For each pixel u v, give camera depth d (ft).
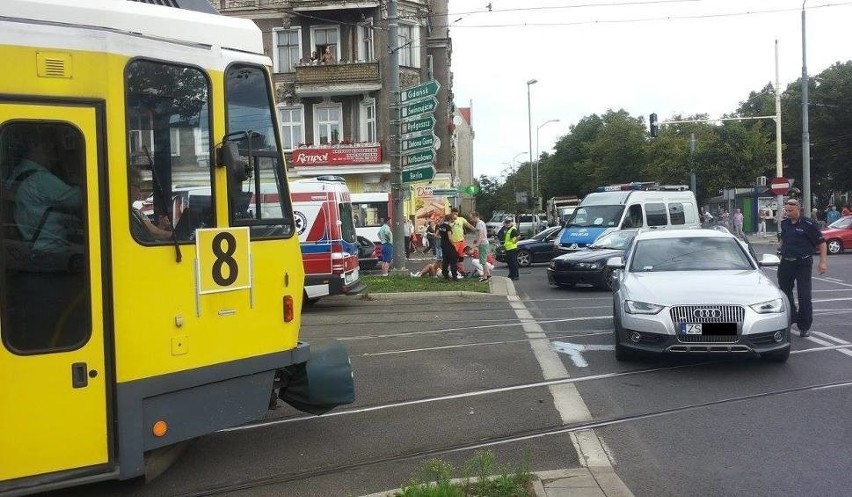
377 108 129.59
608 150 218.38
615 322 30.60
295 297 19.26
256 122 18.39
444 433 21.54
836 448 19.57
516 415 23.25
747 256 33.19
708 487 17.04
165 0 18.43
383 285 60.29
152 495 17.13
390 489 17.19
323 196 49.57
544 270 85.25
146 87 15.93
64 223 14.78
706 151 148.25
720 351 27.68
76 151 14.90
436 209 137.49
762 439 20.47
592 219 76.23
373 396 25.96
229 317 17.35
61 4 14.92
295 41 131.13
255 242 18.03
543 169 290.76
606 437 20.92
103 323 15.12
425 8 134.92
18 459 14.21
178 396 16.38
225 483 17.87
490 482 16.15
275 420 23.20
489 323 42.45
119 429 15.24
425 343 36.35
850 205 203.82
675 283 29.73
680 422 22.22
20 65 14.37
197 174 16.83
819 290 54.70
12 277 14.23
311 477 18.20
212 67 17.25
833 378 27.12
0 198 14.14
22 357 14.28
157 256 15.93
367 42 129.59
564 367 29.96
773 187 115.65
